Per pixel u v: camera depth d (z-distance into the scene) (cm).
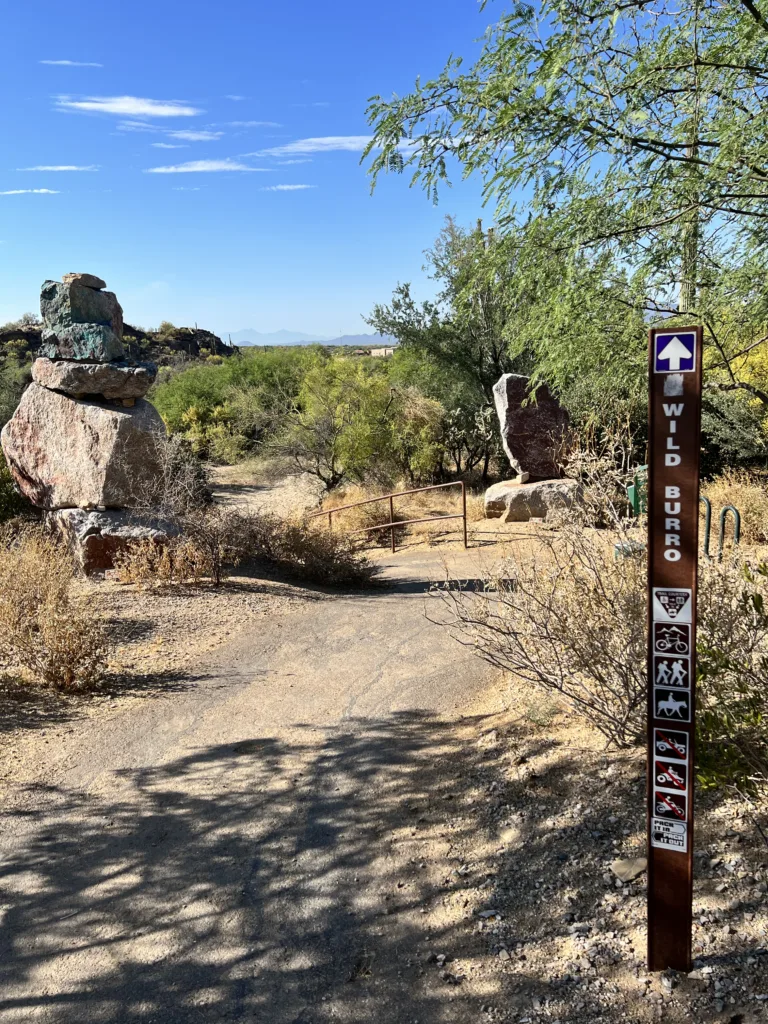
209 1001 297
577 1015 264
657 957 273
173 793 463
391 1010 283
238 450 2830
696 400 247
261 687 633
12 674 650
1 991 308
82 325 1045
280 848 398
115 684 645
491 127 391
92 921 349
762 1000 253
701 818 350
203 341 8894
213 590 945
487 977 291
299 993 297
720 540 688
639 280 443
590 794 396
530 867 351
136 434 1023
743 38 361
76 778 486
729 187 388
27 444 1106
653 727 264
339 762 489
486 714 534
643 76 366
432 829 398
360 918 338
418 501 1827
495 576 522
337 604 930
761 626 362
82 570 989
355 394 2095
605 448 518
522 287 447
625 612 416
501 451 2089
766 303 454
